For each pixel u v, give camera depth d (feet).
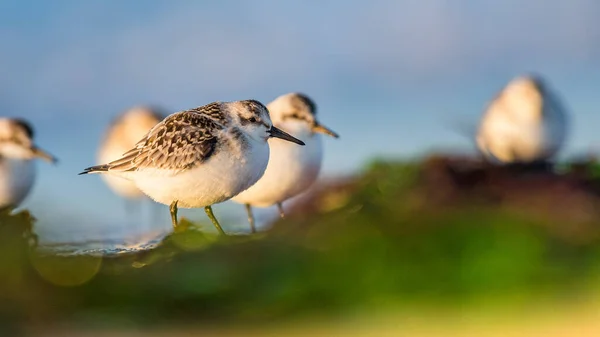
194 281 26.99
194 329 24.23
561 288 24.16
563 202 31.78
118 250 39.04
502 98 54.54
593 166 37.01
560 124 53.31
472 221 28.07
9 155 56.54
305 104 48.29
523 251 25.91
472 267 25.45
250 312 25.21
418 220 28.45
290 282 26.03
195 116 40.55
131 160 41.16
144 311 26.18
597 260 26.00
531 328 21.79
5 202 57.11
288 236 30.40
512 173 35.88
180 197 40.75
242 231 46.47
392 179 36.27
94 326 25.08
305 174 47.57
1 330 25.12
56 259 29.48
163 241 36.96
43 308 26.66
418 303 24.12
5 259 28.78
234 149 40.01
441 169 35.78
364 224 28.89
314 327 23.41
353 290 25.43
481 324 22.30
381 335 22.22
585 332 21.30
